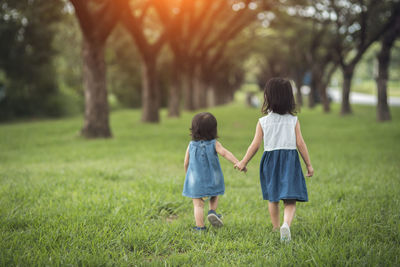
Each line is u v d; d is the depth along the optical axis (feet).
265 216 12.67
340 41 64.90
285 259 8.48
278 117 10.14
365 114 69.56
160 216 12.45
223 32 71.61
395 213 11.92
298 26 77.87
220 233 10.57
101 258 8.46
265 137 10.16
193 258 8.78
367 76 260.62
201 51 83.25
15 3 56.39
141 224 11.26
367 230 10.62
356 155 24.76
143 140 33.63
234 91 197.98
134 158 23.94
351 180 17.31
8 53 69.05
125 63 112.16
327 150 27.27
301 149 10.08
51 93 86.58
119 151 26.89
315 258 8.48
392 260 8.48
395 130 38.75
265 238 10.07
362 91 200.64
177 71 69.51
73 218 11.45
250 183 17.54
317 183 17.08
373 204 13.19
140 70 118.62
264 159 10.22
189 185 10.88
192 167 10.84
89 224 11.02
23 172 19.21
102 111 36.01
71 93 97.66
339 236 10.00
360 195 14.51
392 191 14.67
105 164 21.67
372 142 31.12
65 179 17.22
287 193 9.56
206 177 10.69
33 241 9.59
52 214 12.00
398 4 47.96
